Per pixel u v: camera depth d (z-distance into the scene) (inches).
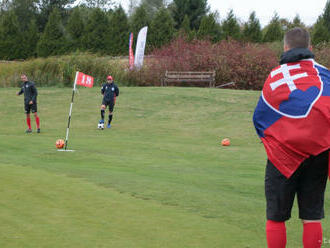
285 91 128.3
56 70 1221.1
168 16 1967.3
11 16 2039.9
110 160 384.8
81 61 1231.5
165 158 406.0
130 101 920.3
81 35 2025.1
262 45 1354.6
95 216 193.9
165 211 205.2
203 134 624.1
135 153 434.6
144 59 1337.4
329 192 274.2
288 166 125.8
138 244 157.8
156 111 831.1
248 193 261.7
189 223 186.2
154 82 1240.8
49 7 2684.5
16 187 247.6
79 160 381.7
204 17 1921.8
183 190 250.7
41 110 857.5
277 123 128.7
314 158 125.2
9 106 887.7
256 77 1227.2
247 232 175.6
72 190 242.8
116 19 1999.3
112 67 1249.4
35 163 343.9
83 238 163.3
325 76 129.8
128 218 191.6
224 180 300.7
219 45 1314.0
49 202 217.0
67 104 910.4
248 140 569.3
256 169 353.4
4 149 440.1
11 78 1195.9
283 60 133.2
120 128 688.4
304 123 124.6
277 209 129.3
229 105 866.8
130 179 280.7
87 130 668.1
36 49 2054.6
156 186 258.8
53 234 167.3
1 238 161.8
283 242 130.3
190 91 1023.0
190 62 1241.4
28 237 163.5
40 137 560.1
